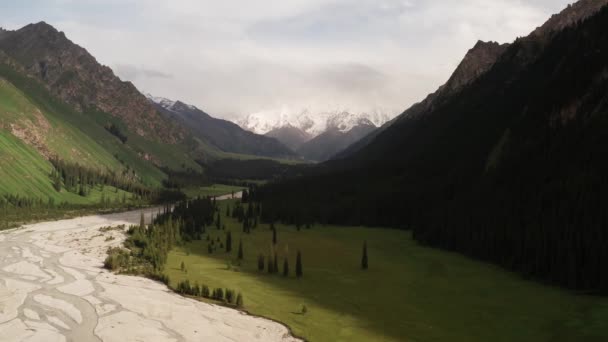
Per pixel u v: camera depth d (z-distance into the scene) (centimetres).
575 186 14225
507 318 9406
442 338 8431
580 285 11275
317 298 10844
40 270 12912
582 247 11631
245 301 10456
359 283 12244
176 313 9606
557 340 8181
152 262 13888
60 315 9456
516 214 15200
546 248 12500
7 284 11494
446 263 14650
